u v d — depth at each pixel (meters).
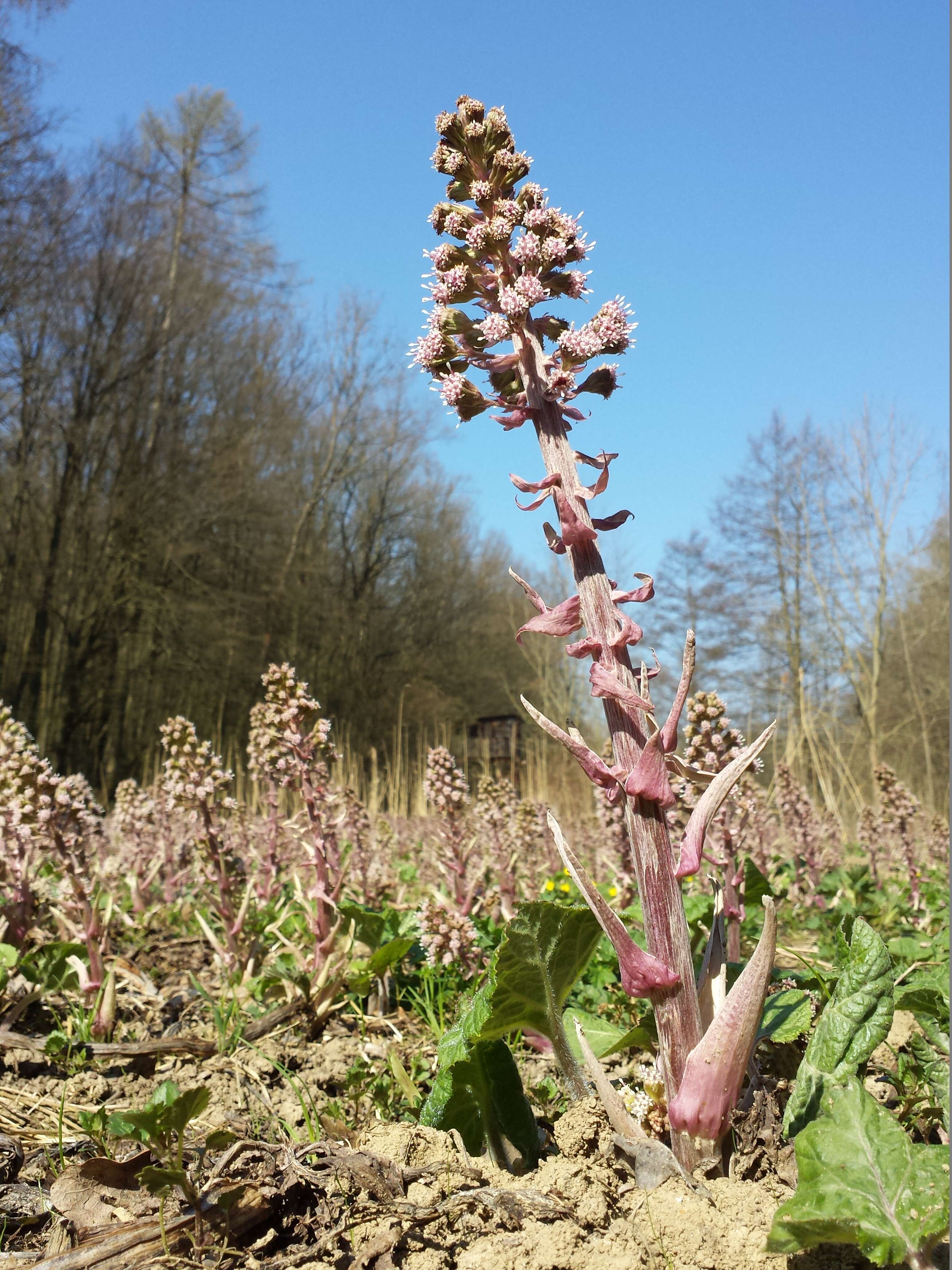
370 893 5.22
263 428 30.23
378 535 38.25
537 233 2.03
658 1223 1.65
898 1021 2.77
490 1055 2.09
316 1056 3.00
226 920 3.70
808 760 9.19
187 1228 1.80
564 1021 2.44
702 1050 1.69
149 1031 3.25
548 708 19.81
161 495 26.09
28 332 23.83
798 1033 2.04
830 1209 1.43
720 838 2.97
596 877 5.84
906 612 22.66
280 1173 1.90
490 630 40.56
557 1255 1.61
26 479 23.81
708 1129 1.70
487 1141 2.03
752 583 26.81
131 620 26.06
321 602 33.41
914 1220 1.41
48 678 24.16
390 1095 2.60
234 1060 2.94
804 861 5.71
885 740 16.97
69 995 3.52
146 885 5.30
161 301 26.31
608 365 2.01
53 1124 2.47
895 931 4.69
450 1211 1.76
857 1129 1.54
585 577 1.90
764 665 26.39
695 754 2.99
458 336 2.12
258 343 30.84
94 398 24.38
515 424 2.01
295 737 3.53
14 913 3.65
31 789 3.40
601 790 1.83
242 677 29.16
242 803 6.47
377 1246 1.68
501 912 4.64
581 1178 1.79
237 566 30.41
